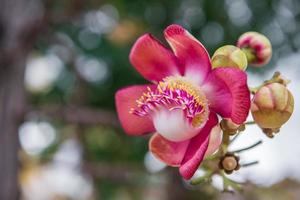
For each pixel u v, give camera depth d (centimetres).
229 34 130
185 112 68
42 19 122
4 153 122
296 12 129
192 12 132
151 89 71
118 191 153
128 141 146
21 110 123
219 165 69
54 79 145
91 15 135
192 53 69
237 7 130
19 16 123
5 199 121
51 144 155
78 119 127
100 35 136
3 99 122
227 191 70
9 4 123
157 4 132
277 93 67
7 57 121
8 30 122
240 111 66
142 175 142
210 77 68
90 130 151
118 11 135
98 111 128
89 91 142
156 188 167
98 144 153
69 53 137
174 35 69
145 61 71
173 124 68
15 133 123
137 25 135
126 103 71
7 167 122
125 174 141
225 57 68
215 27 130
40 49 139
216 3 130
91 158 148
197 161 66
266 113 67
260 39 73
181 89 69
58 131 153
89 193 170
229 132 68
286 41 129
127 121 71
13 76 122
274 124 68
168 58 70
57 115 125
